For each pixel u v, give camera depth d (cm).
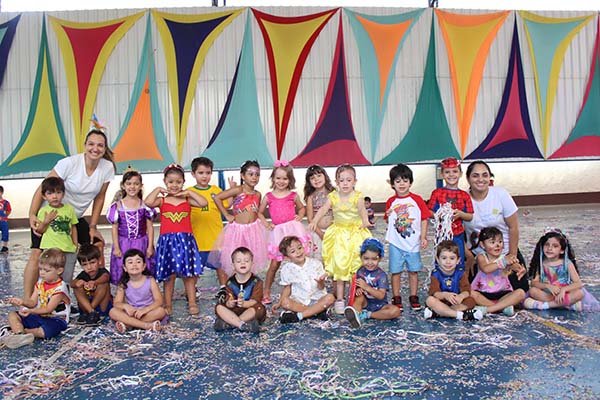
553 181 1354
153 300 360
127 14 1034
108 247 789
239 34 1054
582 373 246
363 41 1080
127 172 394
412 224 381
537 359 266
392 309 347
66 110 1032
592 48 1137
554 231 366
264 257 427
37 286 347
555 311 356
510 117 1118
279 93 1064
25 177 1027
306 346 301
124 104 1041
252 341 314
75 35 1024
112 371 270
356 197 388
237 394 237
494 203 390
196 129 1053
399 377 249
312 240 424
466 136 1110
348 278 376
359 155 1088
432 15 1091
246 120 1062
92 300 375
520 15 1110
